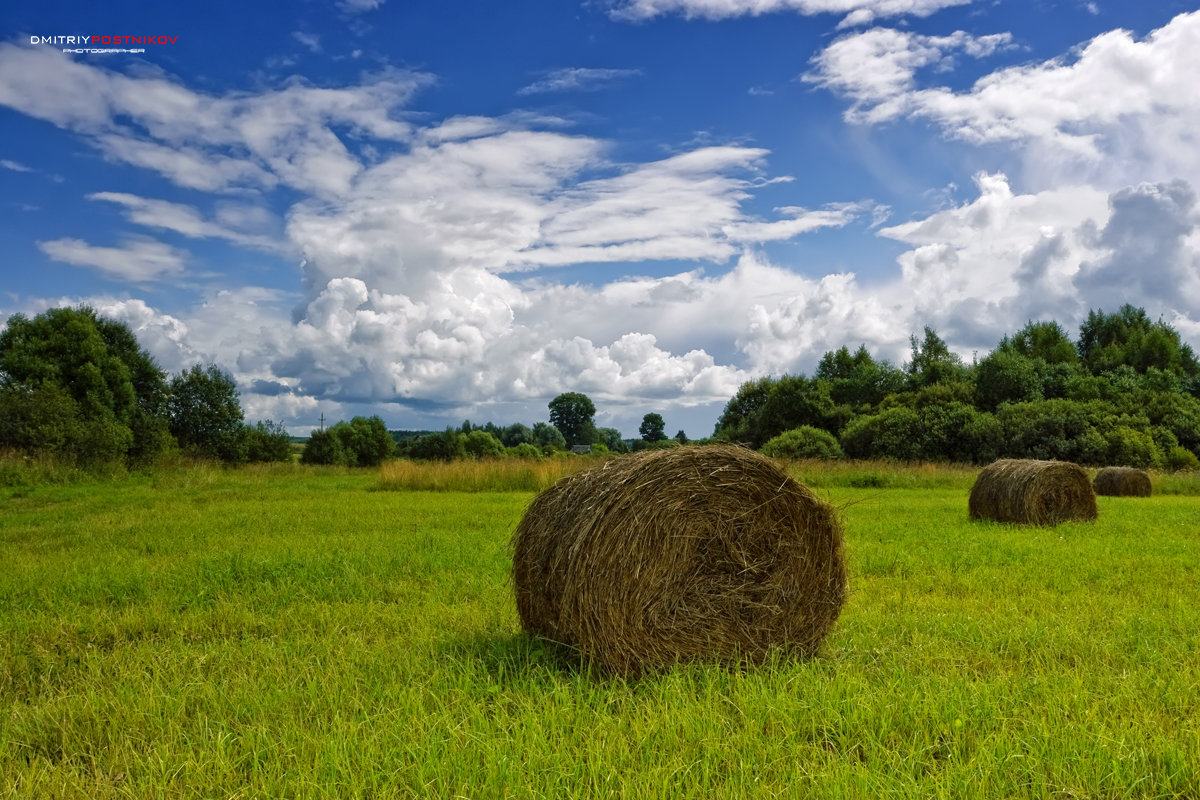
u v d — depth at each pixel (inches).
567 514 234.5
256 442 1889.8
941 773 147.6
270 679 202.5
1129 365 2116.1
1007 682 195.3
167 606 293.0
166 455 1392.7
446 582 328.8
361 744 157.0
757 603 230.7
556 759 151.7
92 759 157.6
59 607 293.1
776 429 2110.0
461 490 942.4
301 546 433.1
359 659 217.8
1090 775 148.3
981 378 1779.0
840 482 1135.6
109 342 1604.3
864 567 371.9
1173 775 147.1
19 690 205.8
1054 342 2276.1
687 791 141.9
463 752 155.0
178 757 156.1
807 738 170.2
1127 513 673.6
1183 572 361.1
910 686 192.1
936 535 495.2
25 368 1400.1
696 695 193.9
